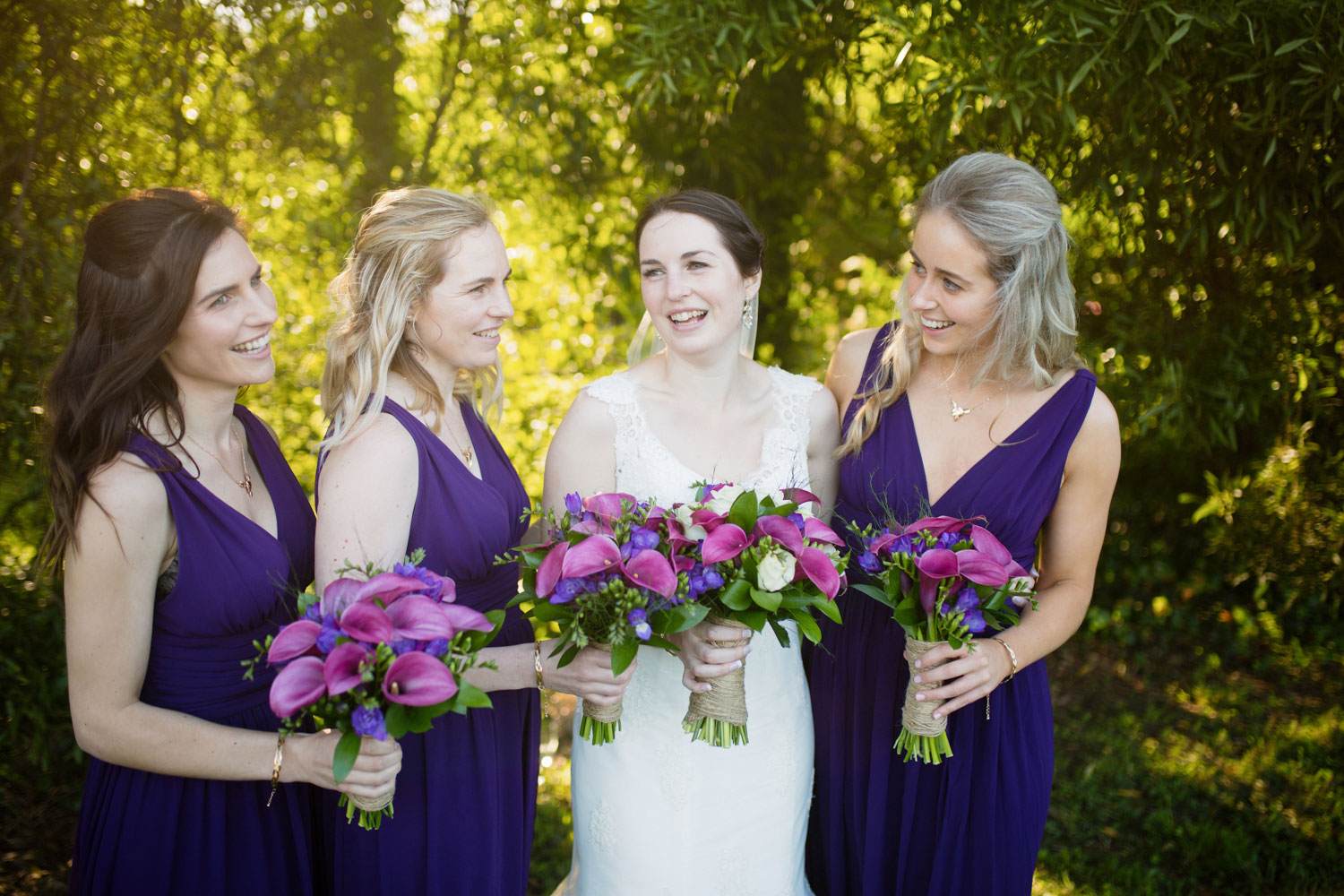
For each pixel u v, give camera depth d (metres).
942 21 3.26
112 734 1.73
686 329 2.19
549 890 3.17
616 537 1.86
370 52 4.03
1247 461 4.81
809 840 2.58
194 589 1.79
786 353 5.23
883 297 5.54
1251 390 4.07
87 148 3.21
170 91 3.32
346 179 4.09
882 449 2.36
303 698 1.47
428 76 4.51
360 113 4.12
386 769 1.66
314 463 4.10
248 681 1.87
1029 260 2.09
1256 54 3.04
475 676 1.97
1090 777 3.93
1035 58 3.12
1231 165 3.43
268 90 3.67
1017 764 2.29
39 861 3.15
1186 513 5.57
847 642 2.40
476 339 2.04
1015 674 2.30
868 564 2.02
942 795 2.27
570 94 4.34
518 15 4.22
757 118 4.48
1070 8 2.96
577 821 2.39
